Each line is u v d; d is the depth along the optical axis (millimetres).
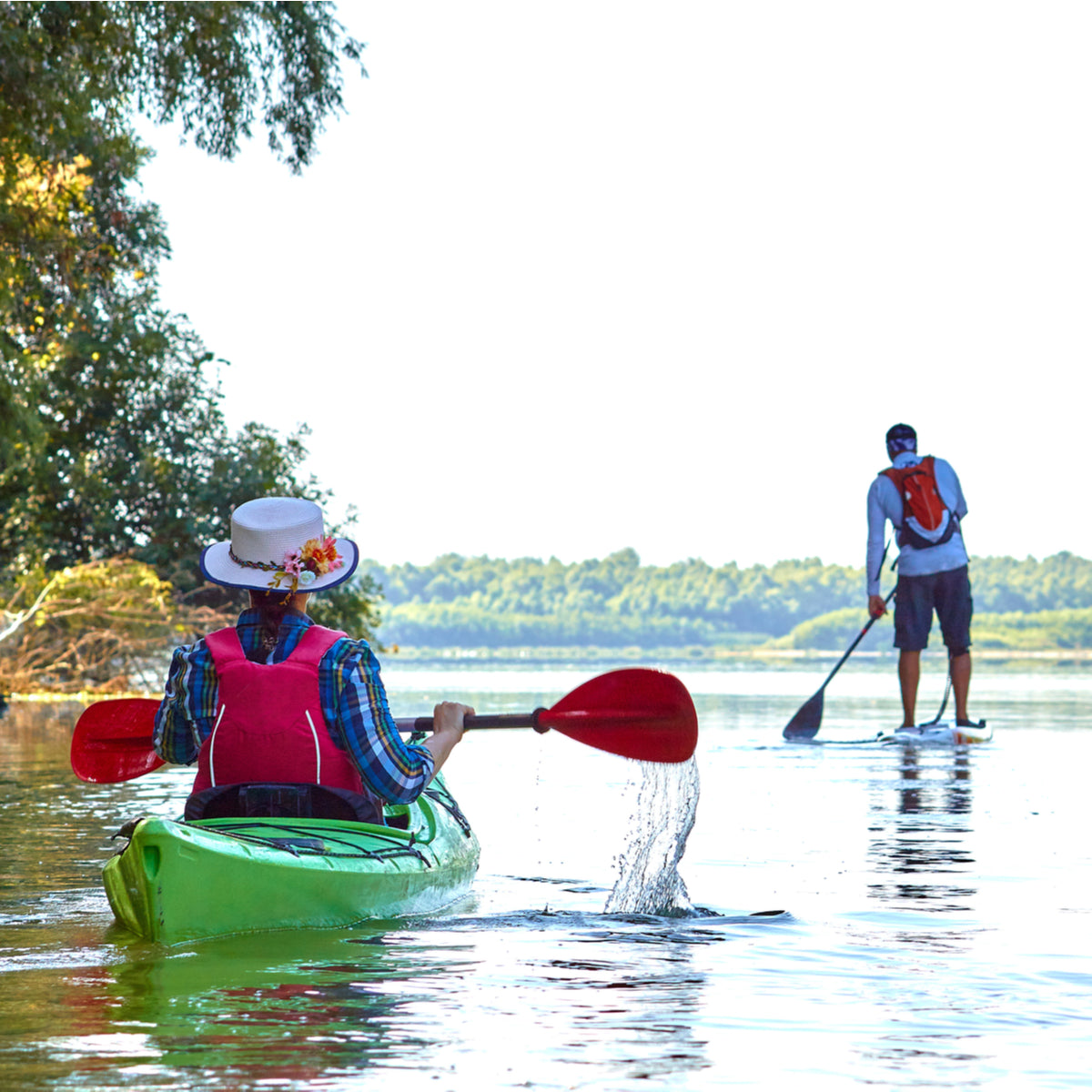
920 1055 4672
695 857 9406
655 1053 4648
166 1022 4957
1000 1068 4523
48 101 22688
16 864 8969
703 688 51000
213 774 7312
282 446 39062
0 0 22031
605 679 8398
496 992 5484
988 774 15500
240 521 7320
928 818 11555
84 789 13891
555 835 10539
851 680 65938
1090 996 5508
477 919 7160
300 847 6852
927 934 6805
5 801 12797
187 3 24453
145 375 36750
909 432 20984
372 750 7246
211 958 6059
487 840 10297
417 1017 5066
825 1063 4566
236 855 6445
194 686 7363
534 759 18219
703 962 6117
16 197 25219
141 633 33312
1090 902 7723
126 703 8617
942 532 20625
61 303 33406
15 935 6570
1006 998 5473
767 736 21656
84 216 32875
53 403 36594
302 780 7219
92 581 32438
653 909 7410
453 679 63625
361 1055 4578
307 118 25984
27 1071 4359
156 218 36469
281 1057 4539
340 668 7246
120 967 5859
